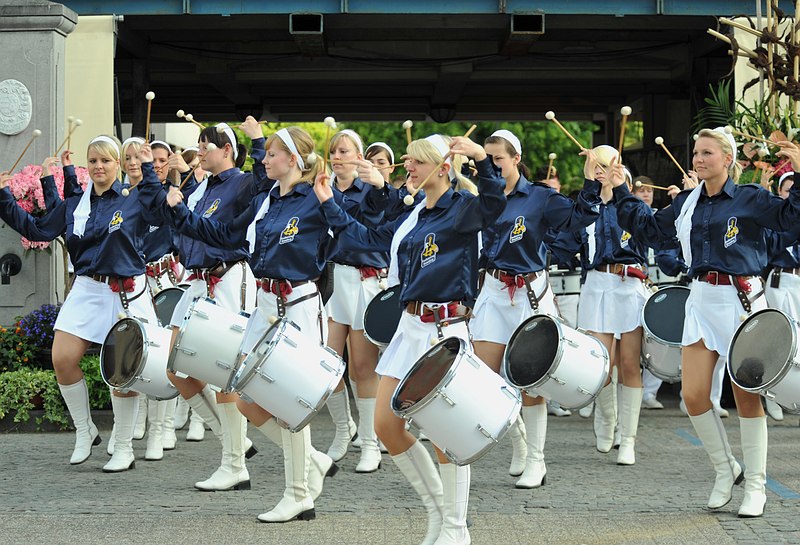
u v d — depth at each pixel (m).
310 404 7.07
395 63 22.77
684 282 13.67
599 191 8.82
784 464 9.91
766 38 13.90
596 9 16.56
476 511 8.04
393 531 7.36
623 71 24.30
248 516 7.82
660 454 10.73
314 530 7.40
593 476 9.52
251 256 8.02
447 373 6.18
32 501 8.36
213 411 8.95
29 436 11.94
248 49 22.02
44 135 14.02
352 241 10.22
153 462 10.27
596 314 10.65
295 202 7.98
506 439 11.56
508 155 9.14
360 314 10.30
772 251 8.45
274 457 10.52
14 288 13.48
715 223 7.73
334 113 29.64
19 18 13.97
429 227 6.73
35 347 12.88
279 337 7.06
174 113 29.56
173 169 11.80
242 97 26.92
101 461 10.29
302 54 19.92
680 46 21.89
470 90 26.69
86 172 13.07
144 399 11.84
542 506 8.20
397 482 9.31
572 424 13.12
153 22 19.30
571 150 49.75
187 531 7.37
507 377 8.52
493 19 19.02
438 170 6.71
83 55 16.23
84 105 16.22
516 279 9.07
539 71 24.30
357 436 11.98
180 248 9.27
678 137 23.98
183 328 8.09
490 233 9.18
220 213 9.20
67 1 16.50
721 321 7.73
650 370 10.59
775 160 13.10
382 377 6.79
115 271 9.62
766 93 14.80
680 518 7.74
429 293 6.68
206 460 10.39
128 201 9.67
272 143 8.00
